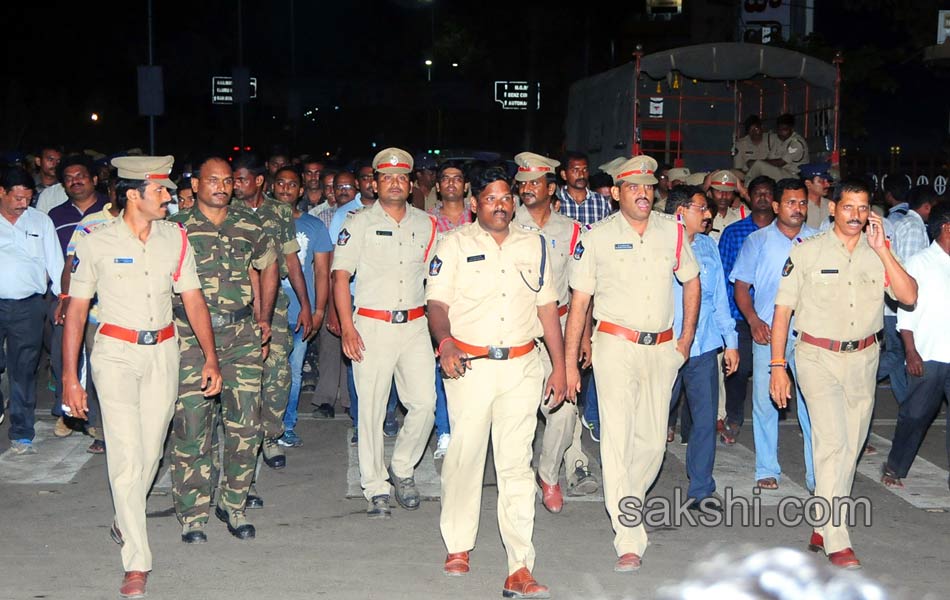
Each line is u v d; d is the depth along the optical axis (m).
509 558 6.26
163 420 6.40
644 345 6.71
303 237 10.00
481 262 6.27
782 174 16.70
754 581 6.50
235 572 6.56
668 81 17.92
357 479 8.59
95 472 8.72
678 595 6.28
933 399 8.27
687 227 7.64
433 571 6.62
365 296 7.64
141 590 6.14
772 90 18.70
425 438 7.87
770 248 8.23
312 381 12.24
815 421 6.77
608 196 11.32
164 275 6.34
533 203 7.79
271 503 7.99
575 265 6.79
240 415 7.13
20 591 6.21
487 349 6.28
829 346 6.73
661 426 6.81
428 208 12.58
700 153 18.53
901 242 10.13
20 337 9.05
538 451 9.58
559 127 40.50
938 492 8.41
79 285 6.26
